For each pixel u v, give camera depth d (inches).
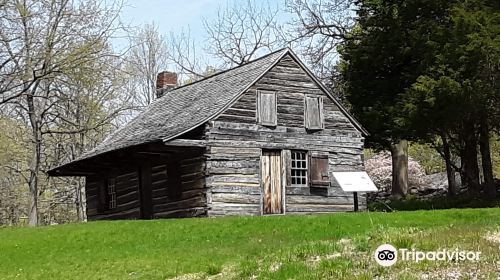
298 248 455.5
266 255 453.4
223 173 869.8
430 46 946.1
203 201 856.9
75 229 708.0
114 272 476.7
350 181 656.4
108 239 633.0
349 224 608.4
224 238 590.9
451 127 1002.1
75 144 1664.6
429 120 952.3
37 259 574.2
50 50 1156.5
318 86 985.5
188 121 909.8
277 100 939.3
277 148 926.4
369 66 1113.4
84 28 1198.3
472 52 842.2
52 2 1162.6
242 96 906.1
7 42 1141.7
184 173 902.4
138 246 585.0
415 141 1101.7
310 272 383.9
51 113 1393.9
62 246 622.8
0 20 1136.8
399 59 1081.4
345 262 398.0
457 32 867.4
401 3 1043.3
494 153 1672.0
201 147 865.5
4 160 1674.5
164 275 443.5
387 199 1307.8
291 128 945.5
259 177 902.4
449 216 636.1
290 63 962.1
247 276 404.5
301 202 937.5
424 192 1328.7
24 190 1846.7
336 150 986.7
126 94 1734.7
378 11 1089.4
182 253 524.7
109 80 1472.7
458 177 1509.6
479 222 549.0
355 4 1175.0
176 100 1129.4
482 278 346.0
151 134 954.7
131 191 1050.7
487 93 865.5
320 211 952.9
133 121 1196.5
